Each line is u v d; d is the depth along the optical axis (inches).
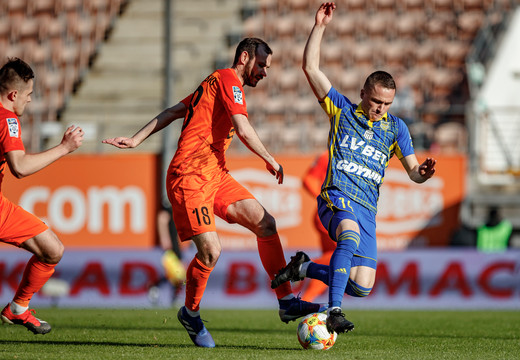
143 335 876.6
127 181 1927.9
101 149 2183.8
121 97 2682.1
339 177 730.8
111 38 2903.5
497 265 1704.0
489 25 2709.2
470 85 2490.2
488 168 2143.2
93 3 3011.8
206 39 2866.6
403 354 669.9
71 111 2591.0
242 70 754.2
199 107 736.3
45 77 2753.4
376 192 744.3
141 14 2987.2
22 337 831.1
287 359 607.2
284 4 2950.3
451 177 1900.8
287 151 2367.1
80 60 2824.8
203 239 716.0
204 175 731.4
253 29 2881.4
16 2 3021.7
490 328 1040.2
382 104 722.2
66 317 1214.3
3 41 2928.2
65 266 1737.2
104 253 1728.6
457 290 1704.0
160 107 2600.9
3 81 687.1
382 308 1670.8
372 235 736.3
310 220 1894.7
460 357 649.6
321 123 2443.4
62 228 1939.0
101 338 828.6
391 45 2758.4
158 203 1918.1
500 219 1839.3
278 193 1908.2
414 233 1902.1
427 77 2625.5
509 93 2370.8
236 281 1720.0
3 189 1940.2
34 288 732.0
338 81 2662.4
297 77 2674.7
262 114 2468.0
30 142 2342.5
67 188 1940.2
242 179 1923.0
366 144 733.9
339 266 673.0
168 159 1879.9
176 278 1658.5
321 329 710.5
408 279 1710.1
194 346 742.5
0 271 1711.4
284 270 754.8
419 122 2315.5
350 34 2812.5
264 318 1264.8
